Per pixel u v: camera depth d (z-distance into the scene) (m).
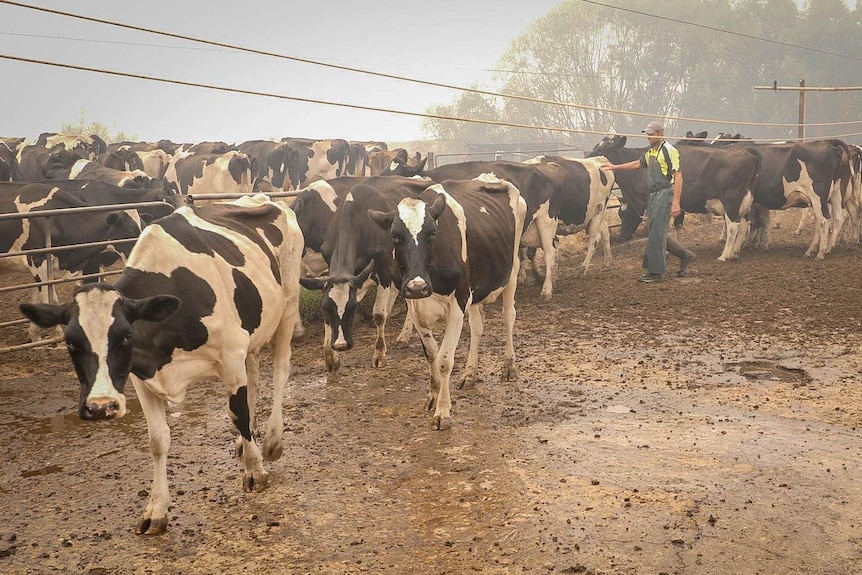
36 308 4.34
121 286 4.68
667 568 4.39
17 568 4.58
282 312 6.03
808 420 6.70
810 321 10.14
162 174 23.03
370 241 8.57
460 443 6.40
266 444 5.96
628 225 17.75
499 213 7.67
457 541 4.77
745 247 16.97
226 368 5.21
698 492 5.34
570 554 4.57
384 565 4.52
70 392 8.18
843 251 15.84
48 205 11.04
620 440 6.36
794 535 4.73
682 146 15.60
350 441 6.51
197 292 5.02
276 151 25.25
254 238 5.86
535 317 11.04
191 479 5.80
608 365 8.54
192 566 4.57
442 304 6.88
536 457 6.05
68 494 5.62
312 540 4.83
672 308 11.24
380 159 26.23
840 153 14.84
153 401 5.03
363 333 10.38
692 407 7.12
